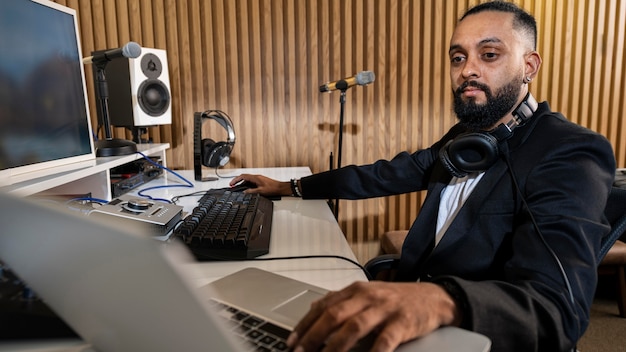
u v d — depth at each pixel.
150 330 0.33
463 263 0.88
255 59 2.46
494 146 0.90
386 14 2.52
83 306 0.36
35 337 0.42
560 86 2.72
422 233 1.12
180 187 1.58
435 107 2.61
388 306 0.46
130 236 0.29
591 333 2.00
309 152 2.58
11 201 0.33
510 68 0.94
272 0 2.43
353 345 0.44
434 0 2.53
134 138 2.05
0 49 0.88
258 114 2.51
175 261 0.28
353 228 2.70
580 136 0.81
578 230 0.66
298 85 2.52
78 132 1.21
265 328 0.48
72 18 1.19
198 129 1.70
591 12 2.65
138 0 2.35
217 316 0.31
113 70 1.95
